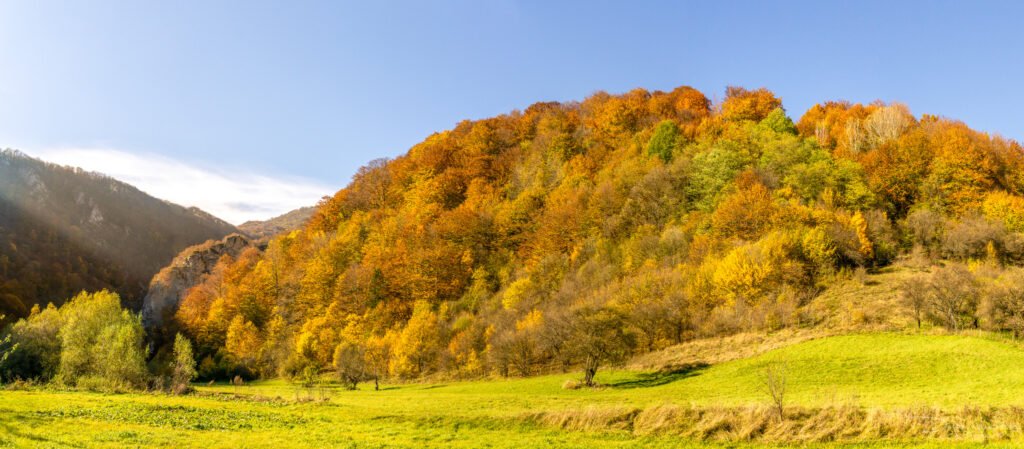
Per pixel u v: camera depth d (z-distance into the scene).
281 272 136.25
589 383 57.78
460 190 139.38
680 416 30.58
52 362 69.81
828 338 57.62
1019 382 37.34
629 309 73.50
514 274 105.56
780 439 27.06
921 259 77.81
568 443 28.89
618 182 114.19
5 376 70.75
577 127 157.12
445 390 64.19
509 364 76.19
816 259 77.31
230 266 156.12
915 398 35.31
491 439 30.28
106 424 30.91
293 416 37.12
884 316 61.94
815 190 95.56
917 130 104.12
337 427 33.62
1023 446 22.66
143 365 61.12
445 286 108.06
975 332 53.59
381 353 88.38
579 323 64.56
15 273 184.62
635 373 61.56
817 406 28.89
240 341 114.31
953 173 89.88
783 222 84.19
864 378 45.16
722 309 71.38
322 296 118.69
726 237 88.06
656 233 98.19
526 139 158.88
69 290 195.12
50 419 31.30
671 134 125.62
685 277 79.12
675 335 72.06
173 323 143.62
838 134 121.06
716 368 56.56
